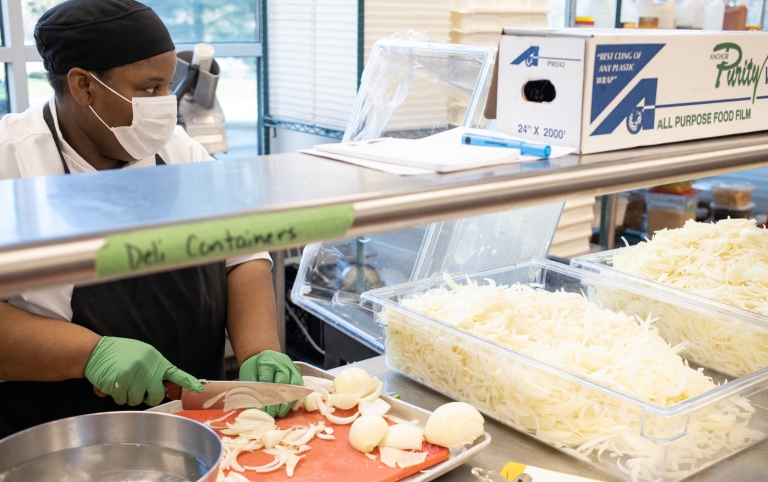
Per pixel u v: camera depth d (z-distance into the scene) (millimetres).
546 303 1481
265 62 3498
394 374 1518
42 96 3117
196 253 601
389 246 1968
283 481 1077
